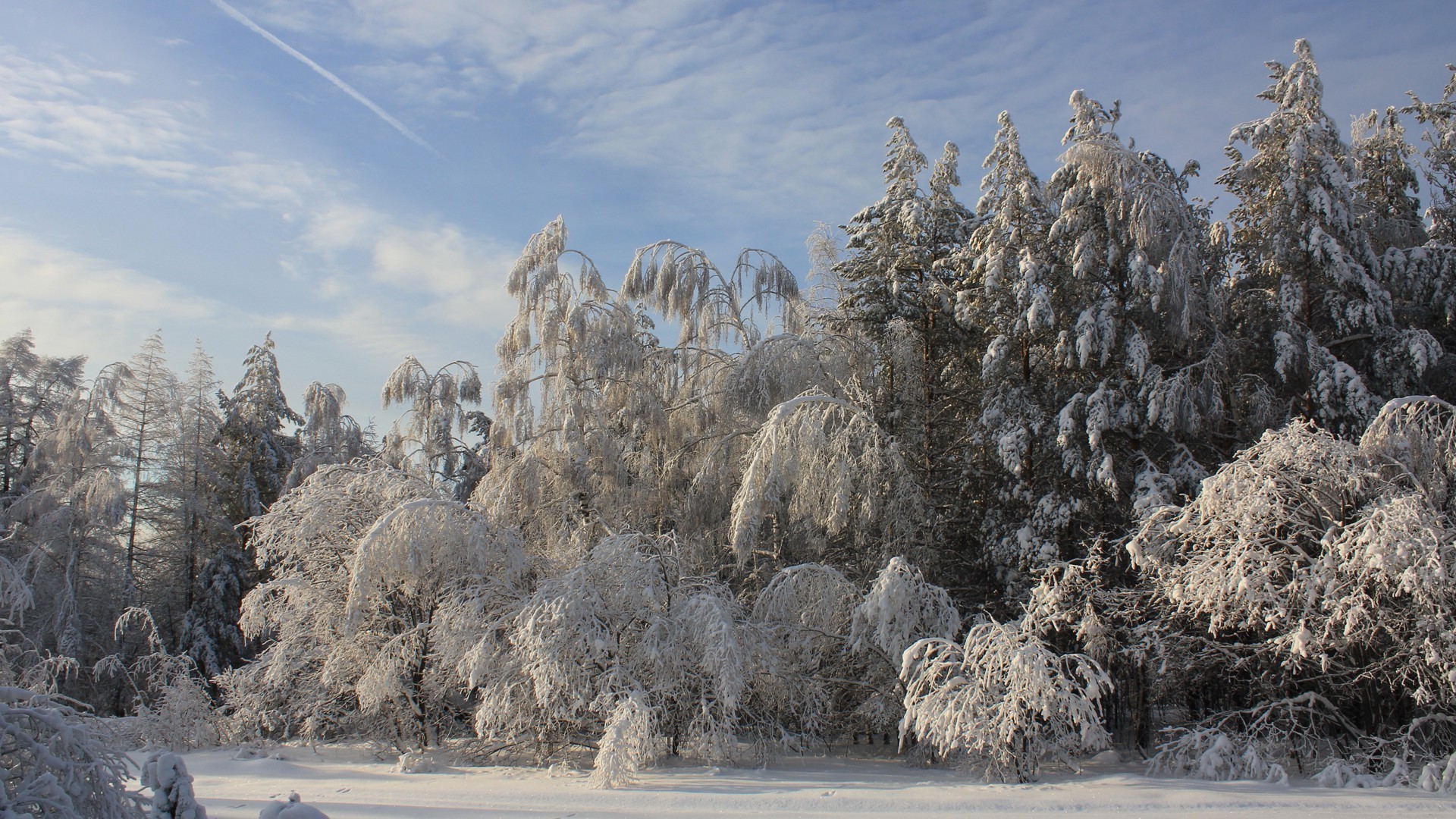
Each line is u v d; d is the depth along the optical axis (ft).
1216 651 41.50
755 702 43.21
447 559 44.24
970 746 35.24
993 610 50.06
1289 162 49.49
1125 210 48.29
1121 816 28.73
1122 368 49.75
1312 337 46.83
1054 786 34.17
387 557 42.52
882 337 57.82
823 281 74.43
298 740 51.34
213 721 50.83
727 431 59.47
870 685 45.34
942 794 32.58
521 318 57.67
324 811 29.89
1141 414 48.47
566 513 54.90
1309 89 50.21
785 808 30.32
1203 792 32.58
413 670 46.98
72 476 84.79
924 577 51.60
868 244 61.36
